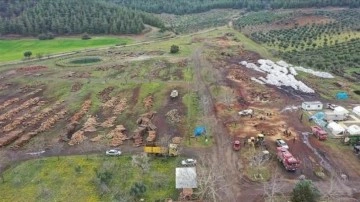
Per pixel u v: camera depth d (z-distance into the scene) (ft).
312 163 234.79
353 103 329.72
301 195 188.75
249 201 200.34
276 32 623.77
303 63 445.78
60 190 212.64
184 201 200.13
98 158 246.47
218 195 204.85
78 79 409.08
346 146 255.09
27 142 272.72
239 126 285.23
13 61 498.69
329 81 387.14
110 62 472.03
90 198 204.54
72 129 291.79
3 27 632.38
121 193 207.00
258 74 408.46
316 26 633.20
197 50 514.68
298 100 335.47
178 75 407.85
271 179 219.20
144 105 330.95
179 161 239.09
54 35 638.94
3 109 336.90
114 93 363.97
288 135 269.03
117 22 651.25
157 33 651.25
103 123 298.35
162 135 274.98
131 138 272.72
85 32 647.97
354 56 455.22
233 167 232.12
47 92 375.86
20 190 214.07
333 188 208.54
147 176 223.30
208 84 375.86
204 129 276.82
